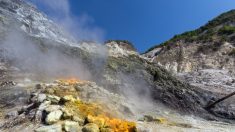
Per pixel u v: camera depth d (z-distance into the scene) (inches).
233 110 715.4
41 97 436.1
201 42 1651.1
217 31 1784.0
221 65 1389.0
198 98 741.3
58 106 408.5
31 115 399.2
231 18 2052.2
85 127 374.6
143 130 421.4
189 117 623.8
